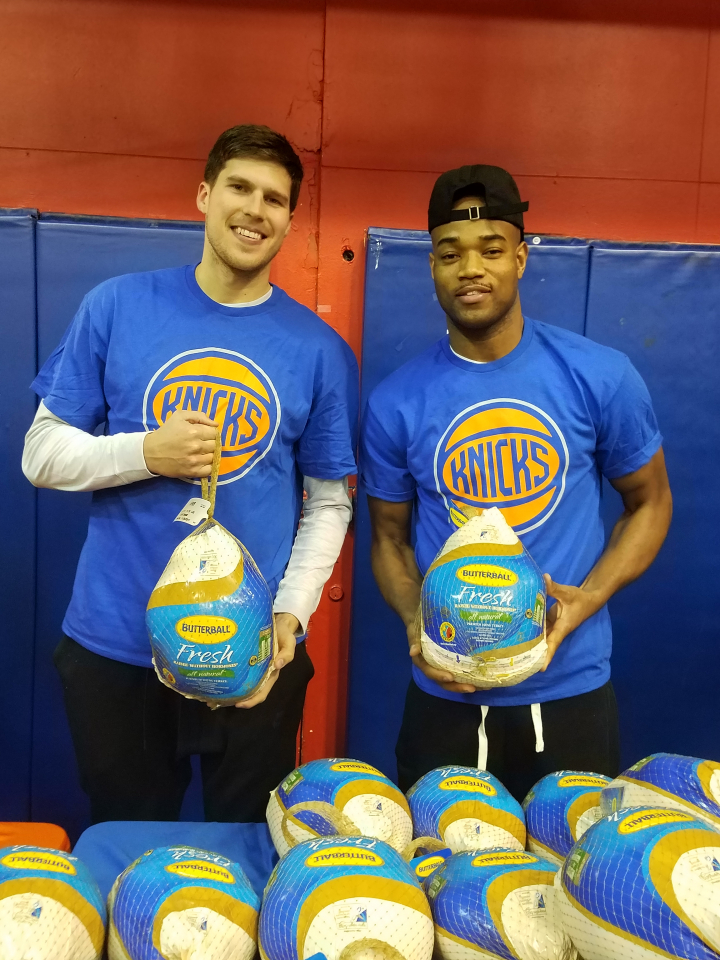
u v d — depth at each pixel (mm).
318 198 2031
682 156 2047
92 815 1332
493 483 1302
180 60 1971
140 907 752
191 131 1992
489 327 1297
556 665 1333
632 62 2012
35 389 1326
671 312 1966
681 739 2057
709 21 2006
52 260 1894
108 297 1292
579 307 1964
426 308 1955
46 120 1969
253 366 1274
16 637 1973
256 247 1249
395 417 1375
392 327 1959
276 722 1343
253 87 1987
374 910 715
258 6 1963
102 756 1289
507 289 1257
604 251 1951
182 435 1136
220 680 1027
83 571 1321
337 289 2055
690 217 2070
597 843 734
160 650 1037
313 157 2016
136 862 824
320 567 1342
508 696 1331
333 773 984
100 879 909
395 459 1407
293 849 812
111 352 1274
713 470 2010
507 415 1307
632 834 729
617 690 2049
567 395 1311
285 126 2002
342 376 1367
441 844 904
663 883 680
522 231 1294
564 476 1303
